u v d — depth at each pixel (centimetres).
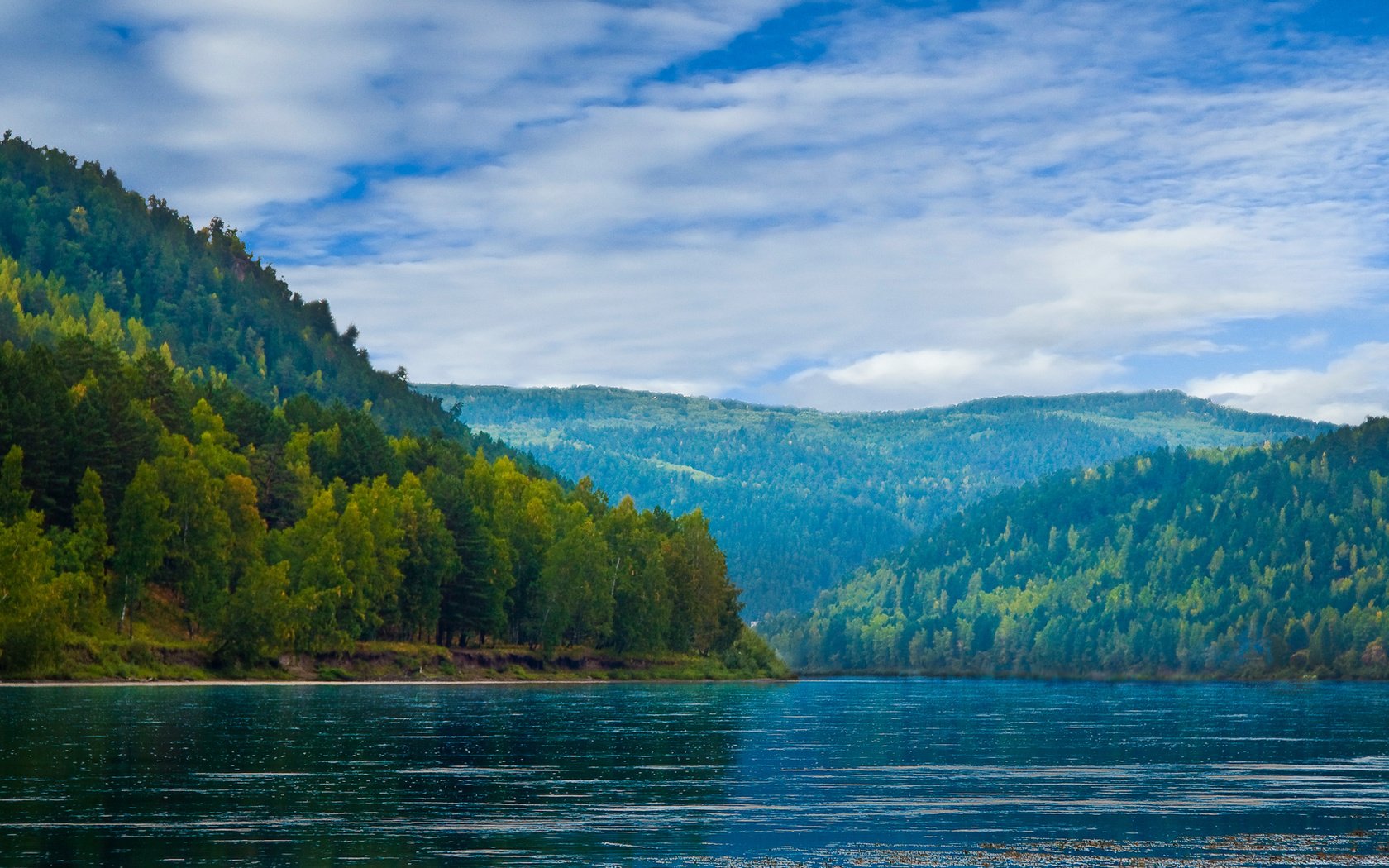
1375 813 5300
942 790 5959
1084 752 8019
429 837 4547
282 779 5894
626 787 5925
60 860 4050
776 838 4622
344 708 10975
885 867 4131
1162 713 13662
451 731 8688
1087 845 4538
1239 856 4366
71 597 13675
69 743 7125
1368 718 12812
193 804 5112
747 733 9175
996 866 4169
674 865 4138
